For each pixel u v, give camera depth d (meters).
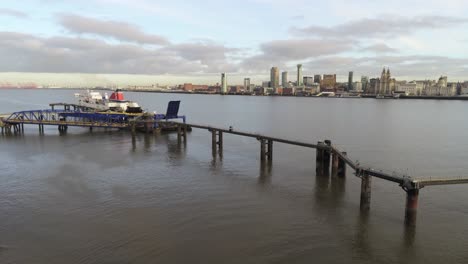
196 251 30.11
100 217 36.84
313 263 28.72
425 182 35.34
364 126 132.12
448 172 59.75
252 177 53.38
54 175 52.59
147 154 70.88
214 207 40.09
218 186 48.25
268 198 43.56
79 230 33.75
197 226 34.97
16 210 38.56
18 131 103.88
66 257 28.94
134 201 41.66
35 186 47.03
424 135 106.88
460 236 33.81
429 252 30.73
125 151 74.06
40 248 30.36
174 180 50.84
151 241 31.72
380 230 34.88
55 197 42.75
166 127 108.69
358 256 29.92
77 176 52.25
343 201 42.84
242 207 40.31
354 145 86.81
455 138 100.75
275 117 174.00
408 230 34.94
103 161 63.16
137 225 34.97
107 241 31.64
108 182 49.31
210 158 67.50
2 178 50.81
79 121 108.12
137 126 109.44
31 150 73.94
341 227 35.38
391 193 45.62
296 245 31.52
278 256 29.59
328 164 54.41
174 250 30.22
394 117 177.50
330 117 174.00
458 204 42.28
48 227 34.38
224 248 30.72
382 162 67.25
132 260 28.59
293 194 45.28
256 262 28.61
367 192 39.66
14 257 28.91
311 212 39.19
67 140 89.06
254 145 83.50
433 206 41.62
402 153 76.50
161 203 41.12
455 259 29.64
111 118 113.44
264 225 35.50
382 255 30.16
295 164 62.44
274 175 54.66
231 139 93.31
